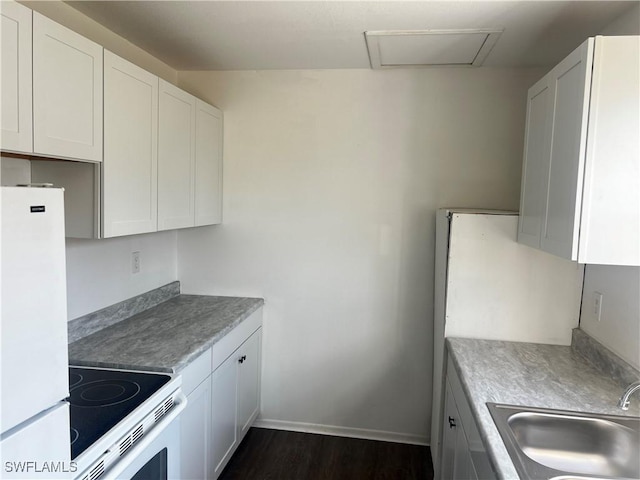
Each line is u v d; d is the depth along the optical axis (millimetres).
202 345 1932
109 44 2105
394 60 2449
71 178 1670
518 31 2004
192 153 2393
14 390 771
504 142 2557
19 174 1648
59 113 1415
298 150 2738
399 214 2666
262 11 1858
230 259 2857
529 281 2148
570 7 1754
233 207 2828
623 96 1321
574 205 1380
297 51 2357
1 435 753
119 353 1822
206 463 2035
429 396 2703
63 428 881
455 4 1748
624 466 1354
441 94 2588
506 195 2570
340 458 2566
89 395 1475
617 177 1340
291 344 2832
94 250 2104
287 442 2729
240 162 2799
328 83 2680
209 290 2898
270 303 2836
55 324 855
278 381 2865
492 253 2158
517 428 1405
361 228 2709
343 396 2803
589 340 1938
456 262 2184
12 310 765
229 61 2564
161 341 1977
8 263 757
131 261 2414
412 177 2641
